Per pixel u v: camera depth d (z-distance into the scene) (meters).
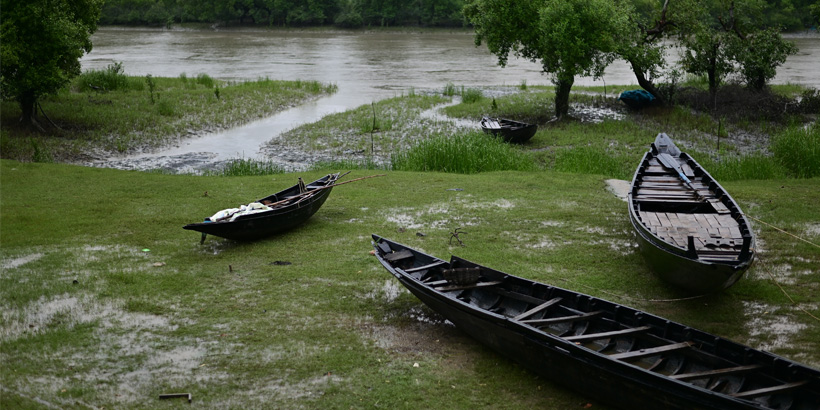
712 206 9.64
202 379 6.33
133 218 11.67
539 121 25.45
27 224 11.24
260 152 21.05
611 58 24.55
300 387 6.18
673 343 6.10
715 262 7.00
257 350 6.89
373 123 24.41
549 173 15.61
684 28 26.83
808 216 11.28
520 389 6.16
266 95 31.52
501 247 10.05
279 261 9.57
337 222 11.51
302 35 77.81
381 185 14.25
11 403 5.79
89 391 6.07
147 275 8.98
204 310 7.88
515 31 24.58
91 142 21.38
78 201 12.78
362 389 6.15
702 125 23.78
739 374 5.53
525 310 7.23
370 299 8.23
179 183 14.48
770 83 34.88
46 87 20.88
